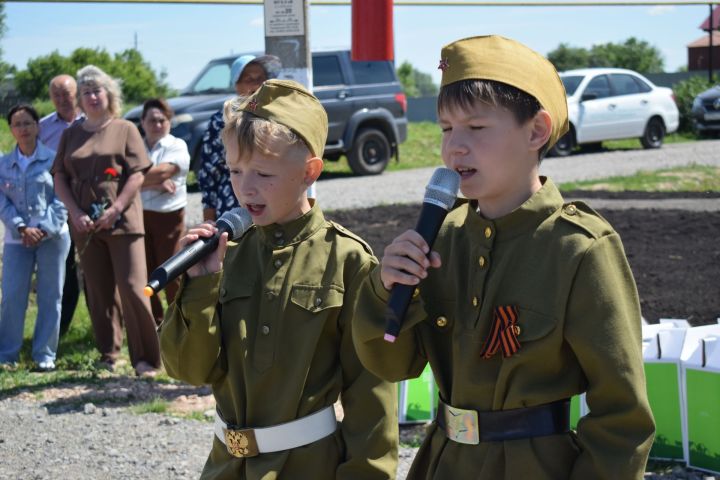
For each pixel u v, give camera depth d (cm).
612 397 208
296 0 572
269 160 260
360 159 1720
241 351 266
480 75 212
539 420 214
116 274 652
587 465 209
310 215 274
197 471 464
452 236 234
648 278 806
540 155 222
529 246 216
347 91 1686
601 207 1195
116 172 644
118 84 669
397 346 230
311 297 266
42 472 465
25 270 707
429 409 506
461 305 225
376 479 261
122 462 477
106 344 686
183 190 738
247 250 281
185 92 1617
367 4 552
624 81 2062
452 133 217
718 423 410
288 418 260
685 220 1077
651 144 2091
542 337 210
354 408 265
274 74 548
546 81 219
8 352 712
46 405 582
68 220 690
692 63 4369
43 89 3994
